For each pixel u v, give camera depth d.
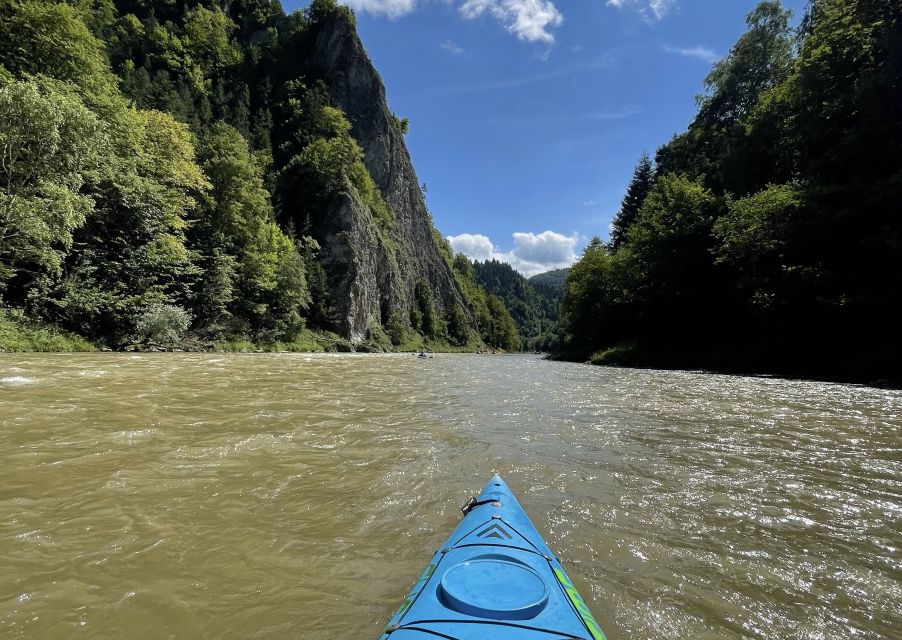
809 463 5.30
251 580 2.77
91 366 13.02
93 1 61.16
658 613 2.52
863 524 3.71
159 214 26.22
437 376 16.50
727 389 12.62
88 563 2.89
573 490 4.39
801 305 18.78
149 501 3.86
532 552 2.49
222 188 37.25
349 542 3.29
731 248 21.41
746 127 27.86
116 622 2.34
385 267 65.50
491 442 6.13
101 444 5.30
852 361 16.44
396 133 90.25
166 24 71.06
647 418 7.98
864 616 2.54
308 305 46.81
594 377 17.05
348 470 4.82
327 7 82.44
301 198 57.44
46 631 2.25
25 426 5.90
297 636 2.28
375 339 57.50
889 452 5.82
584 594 2.68
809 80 20.95
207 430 6.18
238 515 3.67
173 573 2.82
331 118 67.69
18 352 16.72
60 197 17.84
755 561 3.11
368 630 2.34
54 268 19.00
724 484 4.60
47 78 22.42
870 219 16.81
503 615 1.77
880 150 17.77
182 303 29.73
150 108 43.09
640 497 4.23
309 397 9.55
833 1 21.88
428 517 3.74
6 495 3.83
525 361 37.19
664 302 27.86
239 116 60.41
